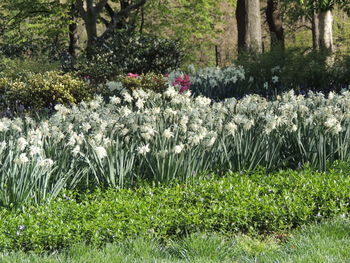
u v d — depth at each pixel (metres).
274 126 8.45
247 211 6.57
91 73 18.98
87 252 5.65
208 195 7.17
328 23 23.08
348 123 8.97
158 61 22.75
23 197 7.02
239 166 8.59
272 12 32.03
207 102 10.45
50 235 5.97
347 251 5.56
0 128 8.02
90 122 8.81
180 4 37.03
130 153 8.00
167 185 7.88
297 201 6.79
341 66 18.17
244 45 23.72
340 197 6.94
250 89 18.03
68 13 33.12
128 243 5.95
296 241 5.98
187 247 5.87
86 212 6.57
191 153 8.18
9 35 37.56
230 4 40.06
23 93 14.52
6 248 5.84
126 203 6.80
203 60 43.16
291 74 17.75
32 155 7.12
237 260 5.72
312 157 8.75
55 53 30.56
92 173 8.05
